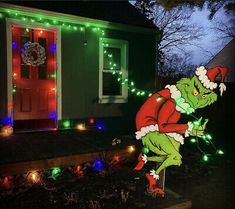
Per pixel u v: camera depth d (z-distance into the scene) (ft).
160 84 38.32
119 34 26.32
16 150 16.05
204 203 13.70
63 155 15.34
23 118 22.25
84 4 27.30
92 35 24.73
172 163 11.64
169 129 11.21
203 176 17.75
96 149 16.78
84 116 24.75
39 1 23.13
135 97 27.86
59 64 23.08
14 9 20.56
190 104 11.14
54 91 23.36
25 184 13.94
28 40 22.09
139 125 11.29
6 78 20.85
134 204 12.45
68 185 14.44
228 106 29.84
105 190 13.88
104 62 26.35
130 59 27.32
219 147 25.27
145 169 17.53
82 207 12.05
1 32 20.51
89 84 24.90
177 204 12.54
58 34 22.88
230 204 13.60
